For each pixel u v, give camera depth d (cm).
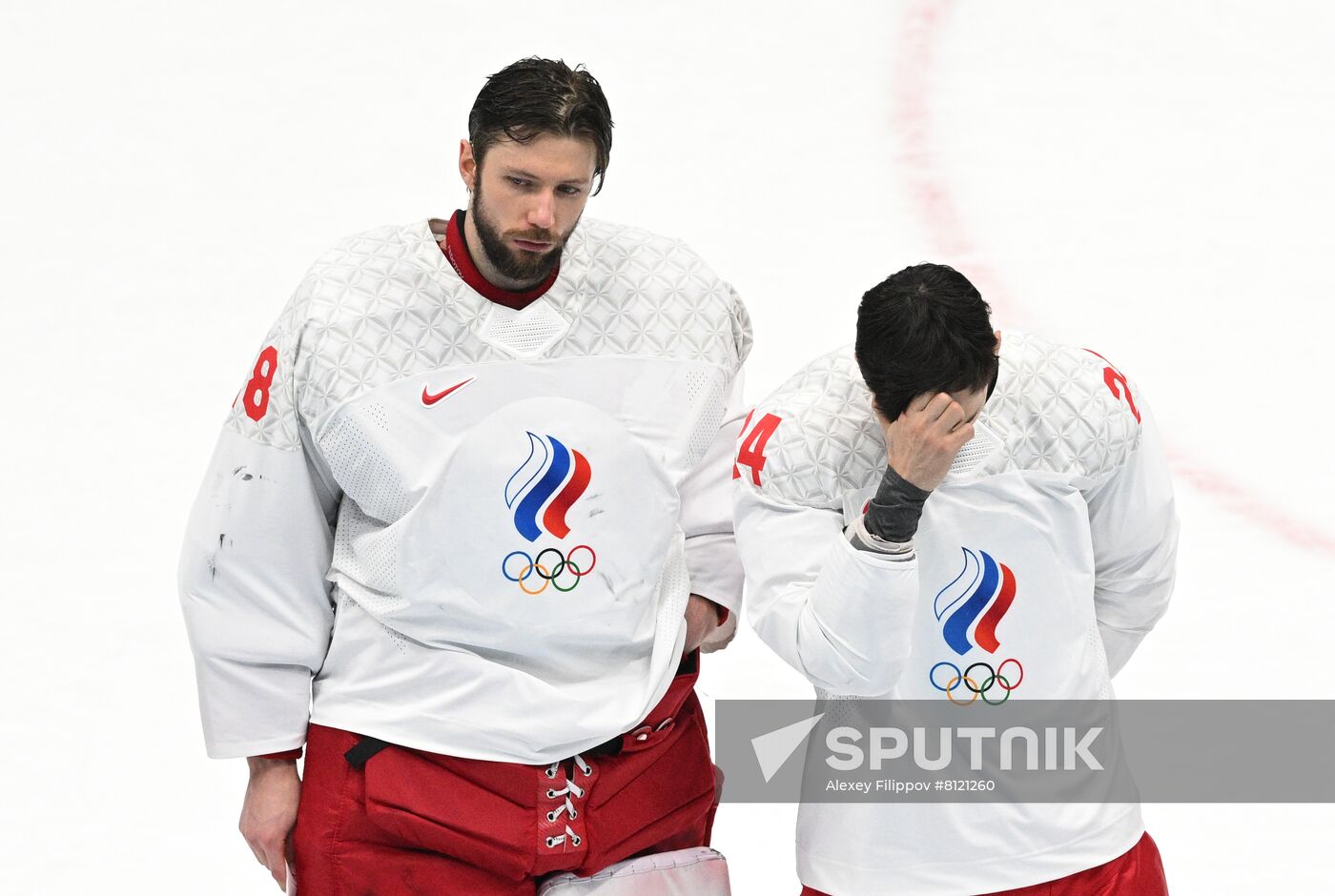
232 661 1159
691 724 1241
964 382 996
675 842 1237
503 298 1135
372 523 1162
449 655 1147
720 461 1224
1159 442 1167
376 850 1162
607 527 1151
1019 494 1083
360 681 1169
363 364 1123
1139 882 1137
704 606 1226
